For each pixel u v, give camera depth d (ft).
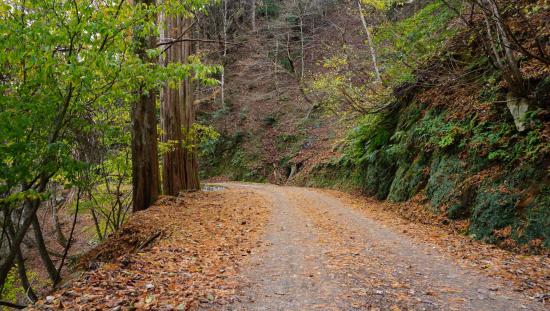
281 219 34.53
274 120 117.70
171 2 22.71
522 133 26.68
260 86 123.03
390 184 47.01
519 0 32.40
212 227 30.66
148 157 39.99
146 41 28.81
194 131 59.36
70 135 25.22
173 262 20.25
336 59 54.54
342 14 83.35
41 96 20.35
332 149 81.92
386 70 51.75
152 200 40.37
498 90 31.35
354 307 14.30
